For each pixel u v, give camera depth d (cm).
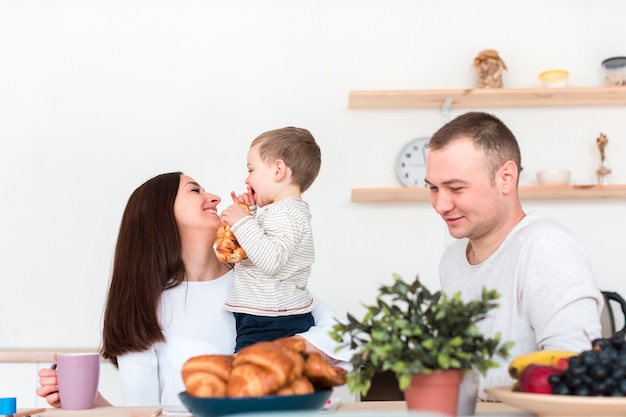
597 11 306
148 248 167
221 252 161
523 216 150
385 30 303
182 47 302
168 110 299
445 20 304
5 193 294
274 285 164
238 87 300
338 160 297
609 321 258
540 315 131
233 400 80
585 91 279
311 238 173
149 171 297
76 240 293
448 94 280
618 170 297
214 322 171
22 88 299
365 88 301
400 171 292
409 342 83
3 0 303
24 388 271
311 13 304
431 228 293
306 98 300
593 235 292
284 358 83
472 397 89
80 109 299
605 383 81
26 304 289
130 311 163
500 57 303
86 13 303
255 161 177
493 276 146
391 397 175
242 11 304
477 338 82
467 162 139
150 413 112
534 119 299
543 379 85
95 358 126
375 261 292
